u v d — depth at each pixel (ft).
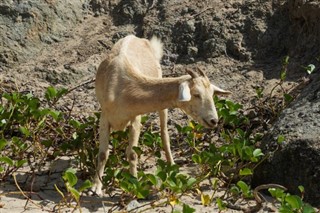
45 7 47.19
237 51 43.52
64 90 34.73
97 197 29.12
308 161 28.37
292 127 30.07
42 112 32.53
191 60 43.91
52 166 32.58
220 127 34.99
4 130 34.73
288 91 39.24
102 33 46.88
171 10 46.42
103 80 30.40
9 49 45.60
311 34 42.01
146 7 47.52
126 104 29.35
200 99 28.58
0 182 30.63
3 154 33.60
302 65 41.27
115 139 31.37
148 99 29.04
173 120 38.96
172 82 28.94
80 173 32.09
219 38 44.09
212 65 43.29
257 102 39.11
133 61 31.32
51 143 32.22
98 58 45.14
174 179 26.22
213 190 29.81
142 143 34.12
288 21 43.65
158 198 28.12
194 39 44.62
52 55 45.73
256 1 45.01
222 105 33.78
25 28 46.44
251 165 30.27
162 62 44.14
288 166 28.91
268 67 42.32
